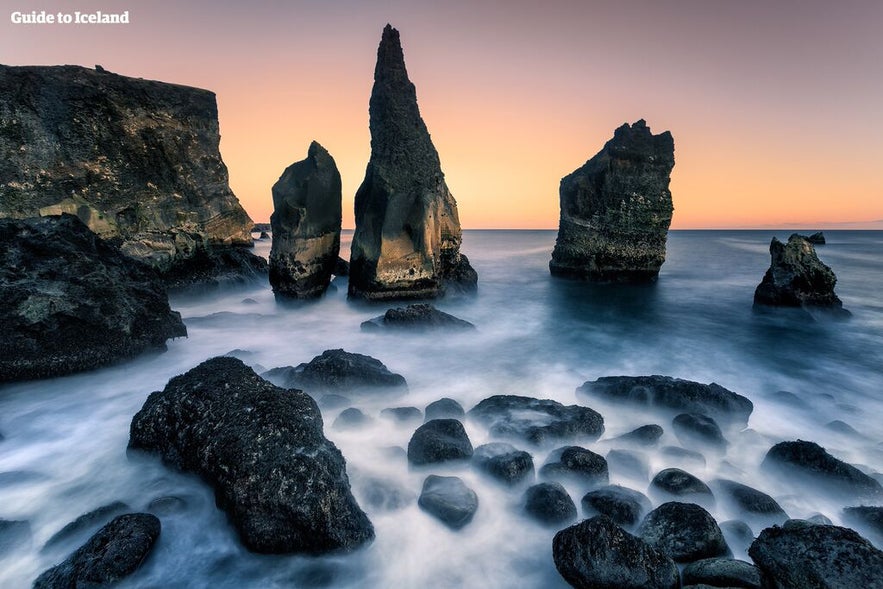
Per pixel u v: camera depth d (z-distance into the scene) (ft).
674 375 39.45
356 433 26.03
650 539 17.01
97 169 69.10
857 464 23.79
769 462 23.08
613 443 25.31
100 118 69.77
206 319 54.60
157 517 18.63
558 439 24.76
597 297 77.92
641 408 29.73
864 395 35.24
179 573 16.76
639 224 87.45
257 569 17.11
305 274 63.57
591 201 89.30
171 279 66.59
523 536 18.51
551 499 19.24
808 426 29.09
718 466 23.77
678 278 100.89
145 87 76.33
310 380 31.27
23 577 16.33
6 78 62.08
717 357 44.70
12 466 23.41
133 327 38.47
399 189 61.31
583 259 91.45
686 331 55.11
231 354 40.75
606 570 15.12
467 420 27.86
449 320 51.39
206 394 22.81
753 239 366.02
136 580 16.05
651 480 21.86
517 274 110.42
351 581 16.69
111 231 63.98
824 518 18.79
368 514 19.70
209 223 87.40
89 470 23.00
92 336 35.65
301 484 18.07
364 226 62.54
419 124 64.23
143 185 75.46
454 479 20.97
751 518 19.07
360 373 31.83
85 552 15.85
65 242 37.45
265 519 17.57
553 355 44.86
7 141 61.36
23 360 32.73
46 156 64.28
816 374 39.96
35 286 34.37
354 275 64.59
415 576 16.88
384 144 61.82
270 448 19.35
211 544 18.03
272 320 56.95
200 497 20.43
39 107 64.13
